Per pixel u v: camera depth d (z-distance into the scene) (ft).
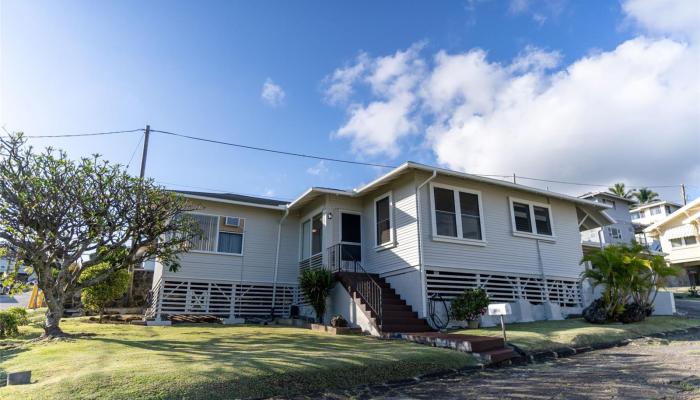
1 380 18.54
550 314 46.96
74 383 16.62
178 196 38.55
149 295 54.75
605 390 18.35
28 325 41.06
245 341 30.63
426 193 43.04
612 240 107.24
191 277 50.26
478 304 39.14
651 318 45.50
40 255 30.76
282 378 19.10
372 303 39.37
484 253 45.19
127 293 60.34
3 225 29.63
